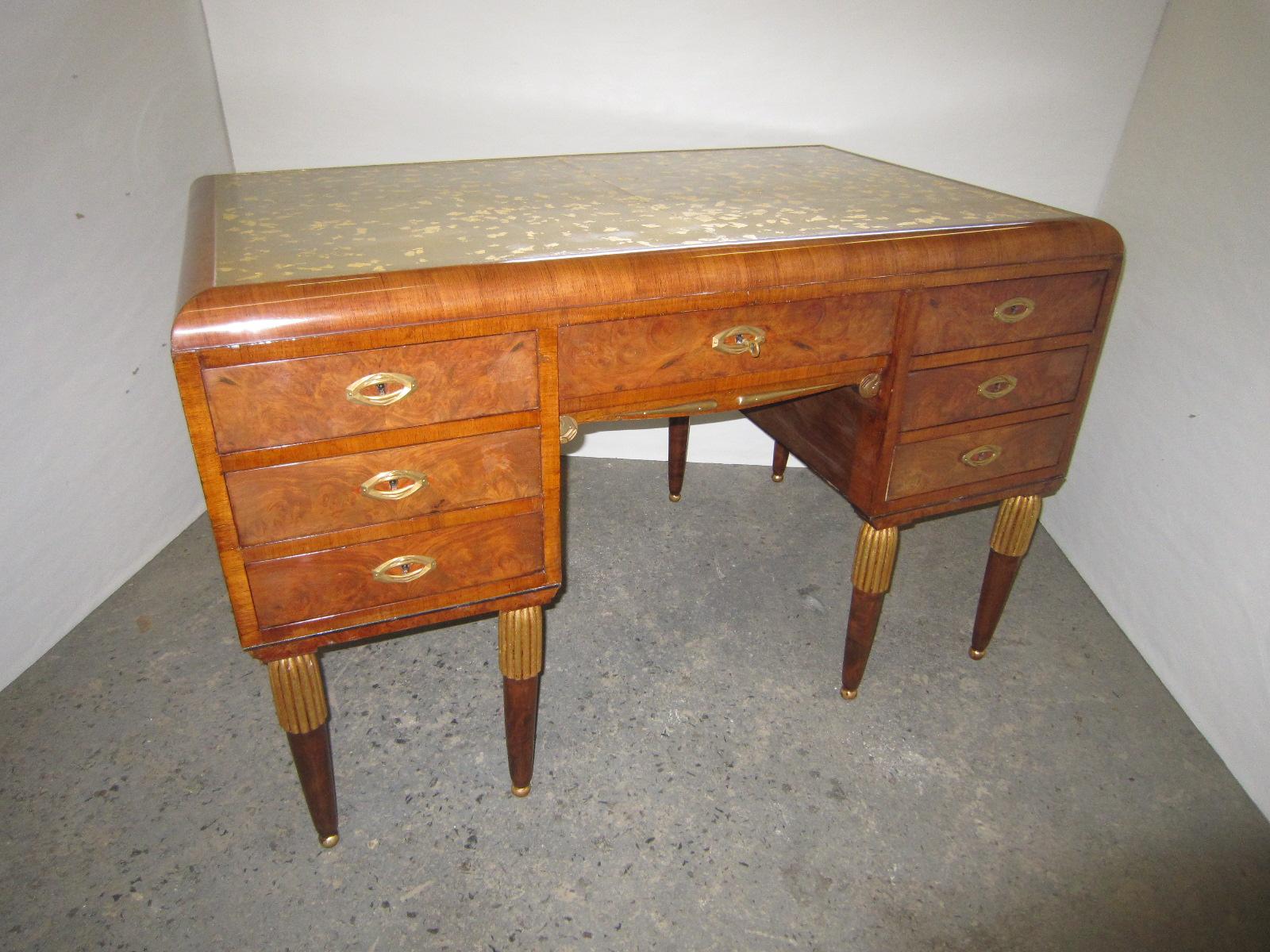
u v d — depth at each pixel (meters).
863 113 2.09
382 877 1.34
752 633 1.87
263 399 0.99
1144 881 1.35
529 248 1.15
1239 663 1.52
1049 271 1.32
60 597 1.79
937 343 1.31
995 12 1.96
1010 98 2.05
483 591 1.24
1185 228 1.73
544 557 1.25
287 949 1.23
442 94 2.05
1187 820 1.45
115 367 1.86
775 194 1.53
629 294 1.09
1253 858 1.39
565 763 1.54
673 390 1.20
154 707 1.64
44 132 1.60
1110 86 2.02
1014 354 1.37
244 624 1.12
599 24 1.98
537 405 1.13
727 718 1.65
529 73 2.03
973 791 1.50
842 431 1.48
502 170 1.75
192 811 1.44
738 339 1.20
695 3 1.96
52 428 1.70
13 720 1.60
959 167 2.14
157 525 2.06
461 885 1.33
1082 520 2.08
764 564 2.10
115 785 1.48
